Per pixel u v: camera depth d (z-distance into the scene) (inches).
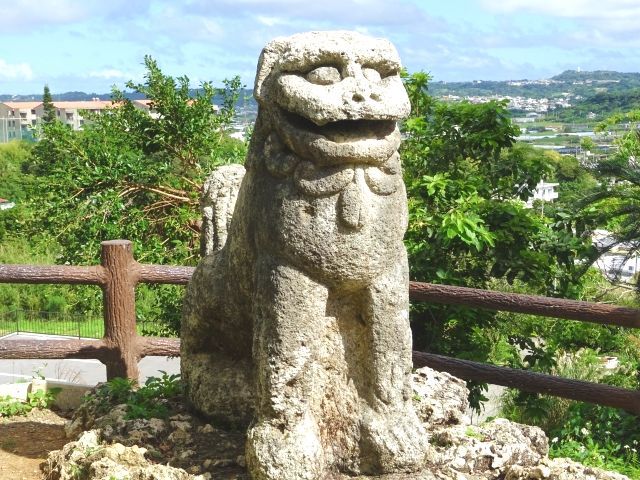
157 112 311.4
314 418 103.8
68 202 288.7
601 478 107.8
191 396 122.1
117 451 108.9
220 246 131.8
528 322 238.4
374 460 103.6
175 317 275.3
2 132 2357.3
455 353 218.1
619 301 257.6
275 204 98.1
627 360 236.4
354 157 93.9
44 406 154.3
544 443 123.2
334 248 96.6
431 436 117.5
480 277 226.2
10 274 161.8
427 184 224.5
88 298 307.1
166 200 296.4
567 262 229.1
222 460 107.6
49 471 115.3
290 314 98.1
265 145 100.7
